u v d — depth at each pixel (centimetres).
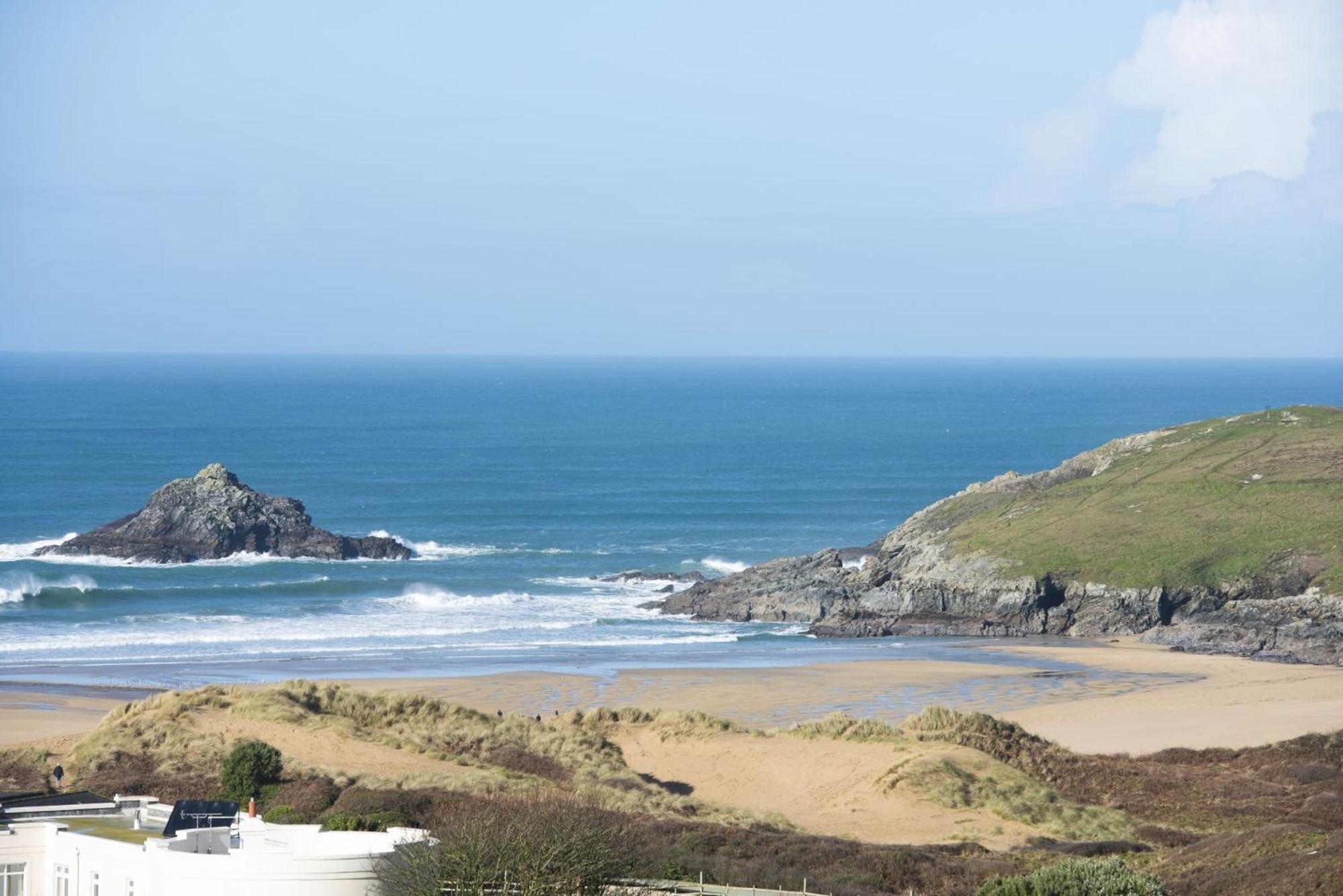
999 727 6725
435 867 3272
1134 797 5894
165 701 6488
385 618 10606
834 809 5641
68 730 6669
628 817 5022
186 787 5206
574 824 3606
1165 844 5194
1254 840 4666
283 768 5388
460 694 8012
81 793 4191
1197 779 6144
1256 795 5850
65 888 3456
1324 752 6419
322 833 3562
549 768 5909
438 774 5494
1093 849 4975
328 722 6288
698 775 6128
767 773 6100
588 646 9788
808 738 6531
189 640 9638
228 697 6588
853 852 4775
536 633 10231
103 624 10069
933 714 6762
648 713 6875
